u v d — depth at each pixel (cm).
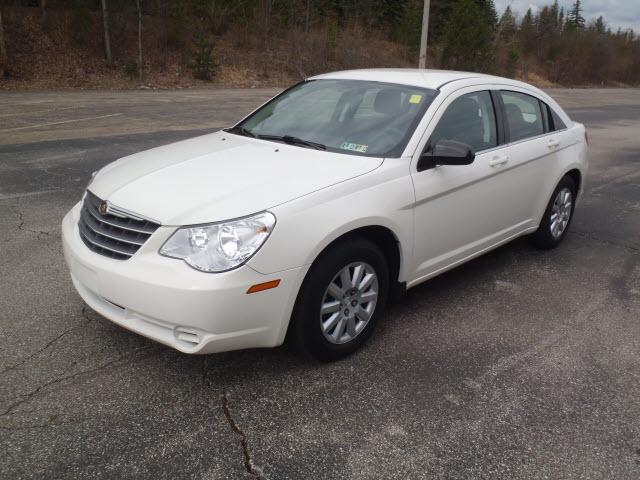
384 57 3628
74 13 2445
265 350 356
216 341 290
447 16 4456
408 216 362
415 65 3766
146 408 297
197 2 3008
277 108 454
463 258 432
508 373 343
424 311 421
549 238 544
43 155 891
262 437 279
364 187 338
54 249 505
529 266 518
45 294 418
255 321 297
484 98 445
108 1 2508
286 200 306
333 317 335
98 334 366
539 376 341
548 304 441
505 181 449
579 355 367
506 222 470
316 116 421
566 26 5734
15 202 642
